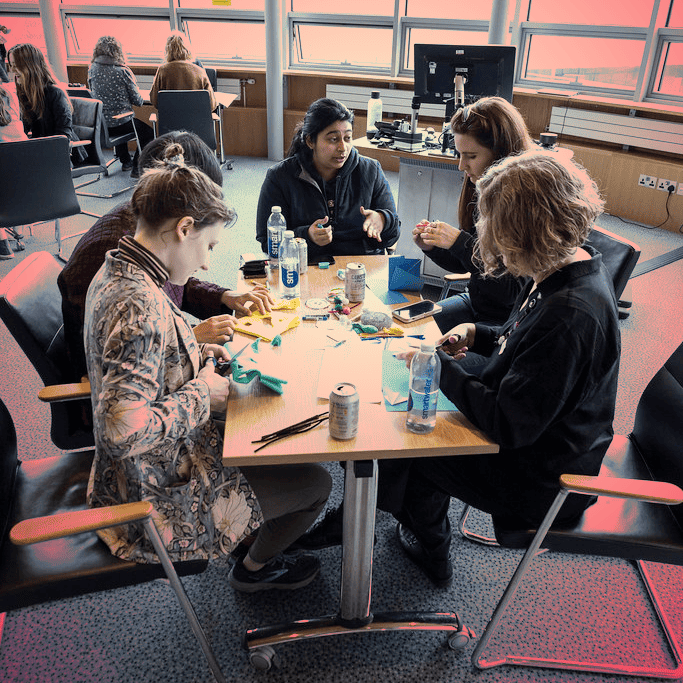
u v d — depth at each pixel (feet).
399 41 20.13
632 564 6.48
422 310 6.37
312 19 21.02
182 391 4.32
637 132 16.40
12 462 5.04
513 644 5.54
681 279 13.66
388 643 5.50
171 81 17.58
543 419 4.27
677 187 15.97
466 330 5.95
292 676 5.19
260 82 22.12
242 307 6.22
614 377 4.62
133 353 3.86
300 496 4.98
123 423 3.83
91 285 4.26
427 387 4.35
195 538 4.55
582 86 18.12
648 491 4.18
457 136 6.79
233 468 4.82
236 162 21.86
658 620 5.84
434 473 5.25
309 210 8.51
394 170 21.09
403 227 12.56
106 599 5.88
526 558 4.70
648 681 5.22
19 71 14.56
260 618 5.73
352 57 21.56
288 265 6.37
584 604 5.98
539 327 4.26
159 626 5.62
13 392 9.15
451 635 5.39
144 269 4.07
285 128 22.03
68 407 5.74
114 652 5.36
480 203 4.41
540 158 4.22
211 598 5.92
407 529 6.47
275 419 4.56
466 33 19.40
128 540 4.47
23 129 13.99
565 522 4.87
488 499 5.04
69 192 12.86
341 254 8.70
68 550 4.50
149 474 4.42
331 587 6.10
